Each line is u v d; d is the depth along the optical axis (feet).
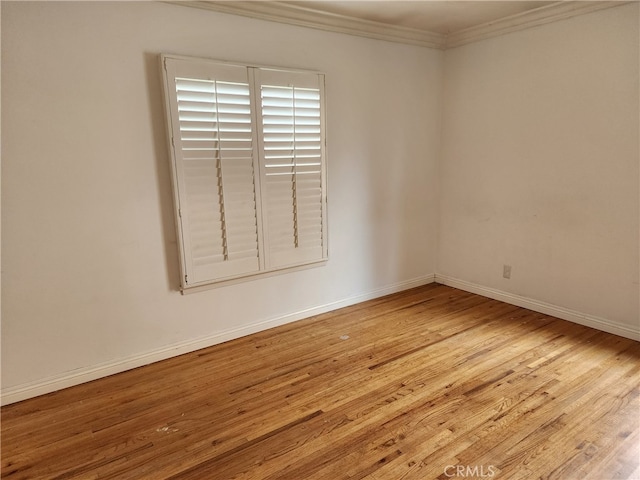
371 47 10.75
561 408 6.79
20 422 6.82
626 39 8.41
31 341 7.41
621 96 8.63
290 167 9.75
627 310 9.17
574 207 9.77
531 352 8.71
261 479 5.48
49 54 6.91
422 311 11.19
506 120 10.85
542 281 10.69
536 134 10.25
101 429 6.60
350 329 10.14
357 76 10.63
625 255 9.04
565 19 9.28
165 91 7.89
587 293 9.82
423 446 6.00
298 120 9.66
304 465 5.71
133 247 8.19
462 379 7.75
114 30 7.41
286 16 9.14
